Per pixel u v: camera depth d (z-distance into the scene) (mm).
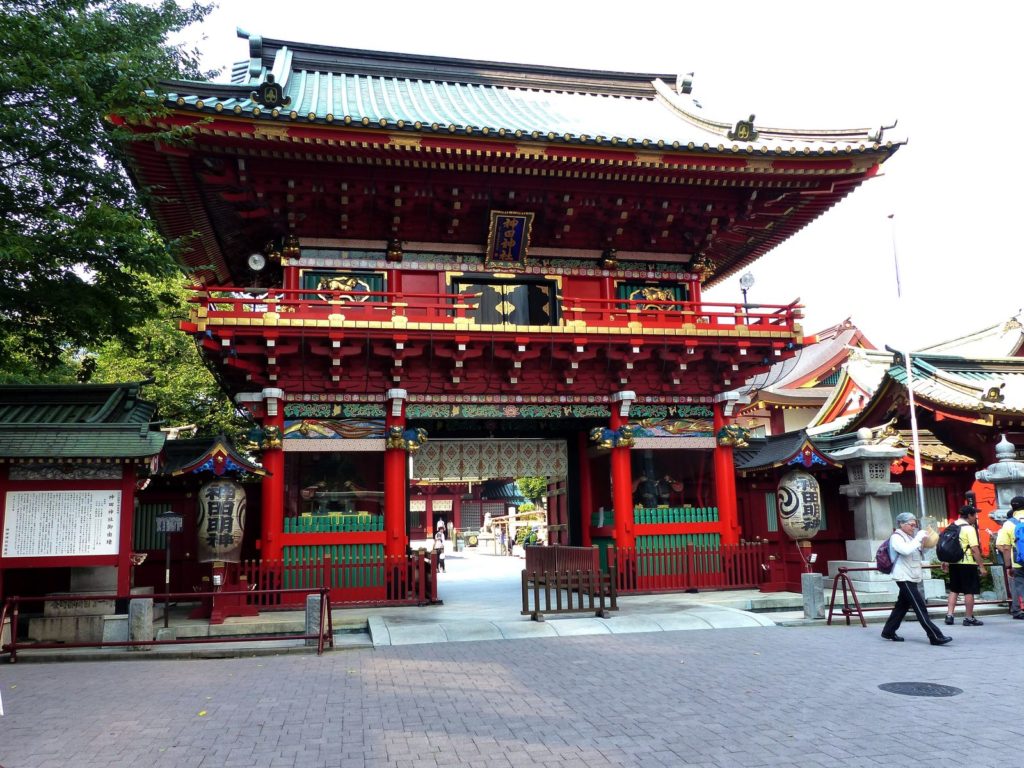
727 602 18125
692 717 8555
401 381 20266
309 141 17578
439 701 9609
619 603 18547
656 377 21875
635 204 21484
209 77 23703
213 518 16375
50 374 26562
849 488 20500
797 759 7004
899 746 7328
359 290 20562
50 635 15141
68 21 16750
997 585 18344
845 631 14852
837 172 20781
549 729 8203
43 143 16703
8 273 16703
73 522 15453
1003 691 9508
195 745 7883
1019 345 34469
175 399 30781
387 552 19375
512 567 41000
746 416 51062
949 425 24266
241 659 13289
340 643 14422
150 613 14398
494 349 19875
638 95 29188
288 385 19656
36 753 7695
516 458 23625
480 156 18703
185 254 23703
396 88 25703
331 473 19812
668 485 22000
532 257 22203
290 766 7133
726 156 19922
